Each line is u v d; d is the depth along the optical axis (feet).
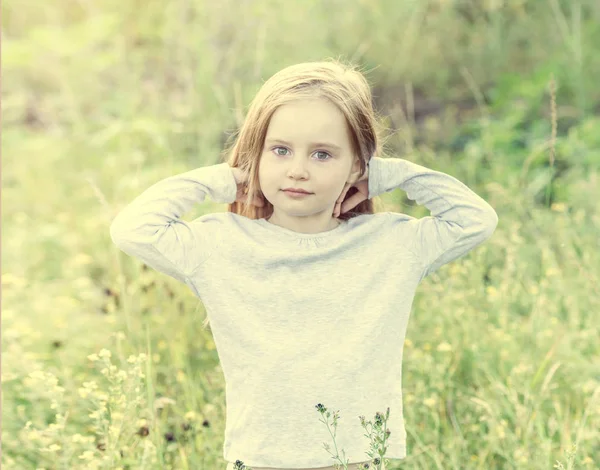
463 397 10.58
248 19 21.67
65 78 21.38
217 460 9.48
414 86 22.15
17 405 10.25
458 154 18.17
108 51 23.32
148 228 7.47
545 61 21.61
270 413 7.29
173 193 7.67
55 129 20.74
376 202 8.52
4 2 25.35
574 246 13.08
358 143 7.51
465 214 7.76
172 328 11.91
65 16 25.77
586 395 10.36
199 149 18.63
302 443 7.29
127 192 16.26
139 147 19.04
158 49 23.67
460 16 23.54
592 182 14.88
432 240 7.75
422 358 10.67
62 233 16.40
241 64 21.12
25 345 11.54
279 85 7.38
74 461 9.46
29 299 13.56
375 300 7.46
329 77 7.42
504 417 10.21
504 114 19.80
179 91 22.09
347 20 22.68
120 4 23.98
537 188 15.89
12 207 17.83
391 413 7.52
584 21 22.66
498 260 13.44
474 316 11.62
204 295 7.50
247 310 7.38
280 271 7.41
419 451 9.38
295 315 7.35
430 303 11.90
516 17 23.30
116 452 8.83
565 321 11.85
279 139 7.27
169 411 10.75
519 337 11.42
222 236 7.55
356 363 7.32
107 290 12.12
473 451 10.00
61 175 18.76
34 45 22.13
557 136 18.51
